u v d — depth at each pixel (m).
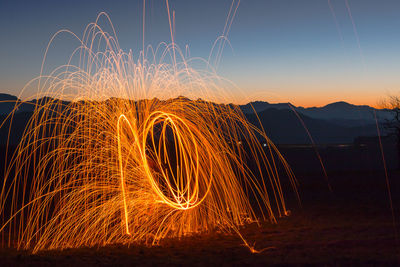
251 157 32.66
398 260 6.32
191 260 7.18
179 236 9.88
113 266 6.79
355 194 20.30
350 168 52.81
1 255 7.95
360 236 8.89
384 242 7.96
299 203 17.39
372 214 13.31
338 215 13.41
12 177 25.08
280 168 44.44
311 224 11.54
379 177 30.45
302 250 7.59
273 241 8.88
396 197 18.19
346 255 6.88
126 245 8.84
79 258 7.52
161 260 7.21
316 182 27.86
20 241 9.74
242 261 6.88
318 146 93.50
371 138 90.06
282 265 6.42
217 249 8.18
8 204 17.80
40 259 7.49
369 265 6.11
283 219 12.85
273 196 20.56
